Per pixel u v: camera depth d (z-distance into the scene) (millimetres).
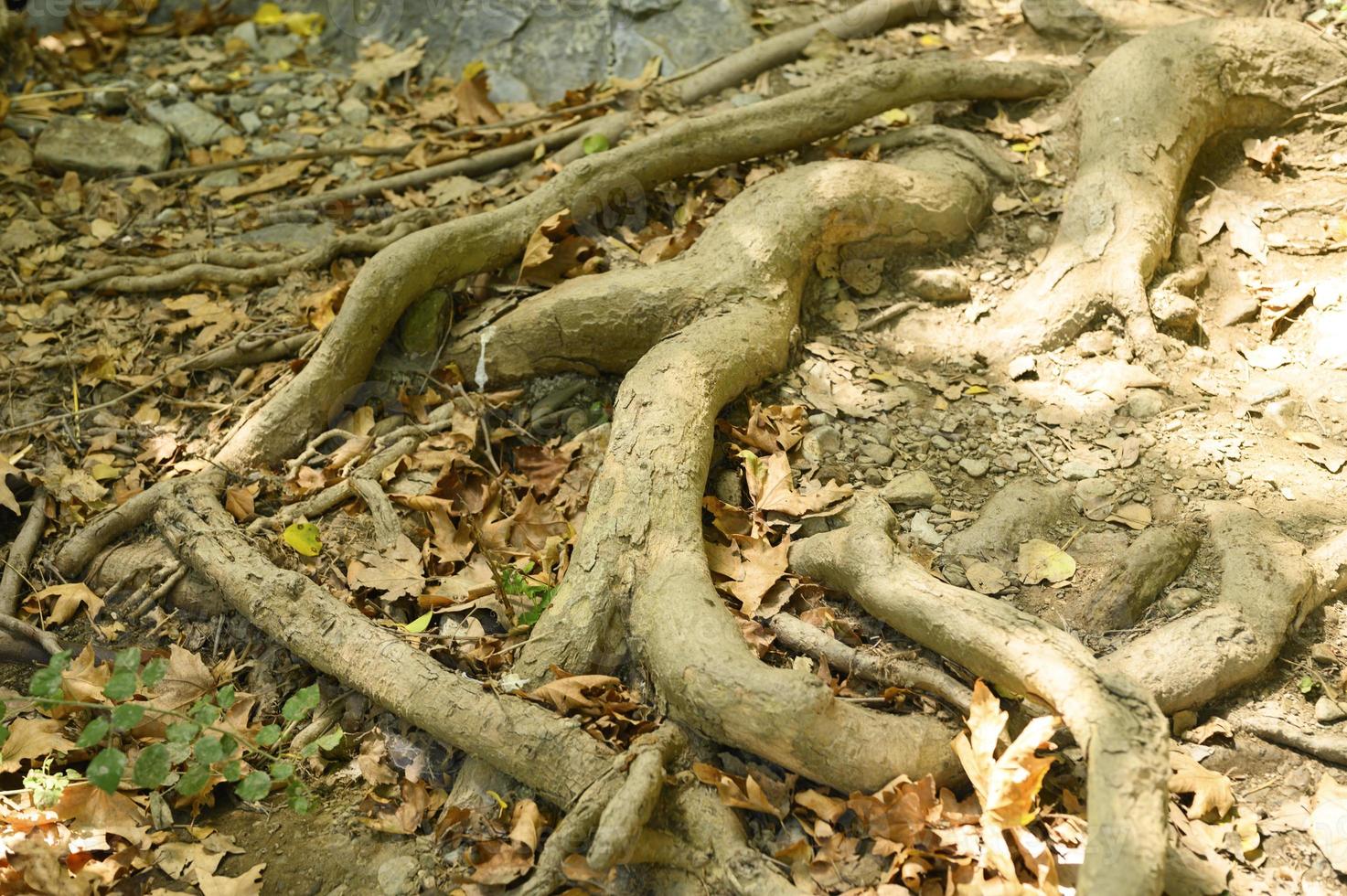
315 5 5262
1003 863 2320
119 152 4555
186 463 3471
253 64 5082
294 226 4289
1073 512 3119
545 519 3234
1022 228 3926
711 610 2693
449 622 3018
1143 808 2188
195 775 2449
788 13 4980
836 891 2393
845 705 2523
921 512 3133
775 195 3707
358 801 2717
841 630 2867
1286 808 2559
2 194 4406
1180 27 4176
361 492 3279
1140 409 3369
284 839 2639
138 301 4004
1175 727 2693
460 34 5023
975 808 2496
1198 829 2488
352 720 2861
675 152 3969
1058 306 3594
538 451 3395
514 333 3566
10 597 3188
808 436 3299
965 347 3623
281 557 3139
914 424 3377
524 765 2570
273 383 3688
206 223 4328
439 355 3682
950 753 2533
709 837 2455
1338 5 4438
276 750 2805
